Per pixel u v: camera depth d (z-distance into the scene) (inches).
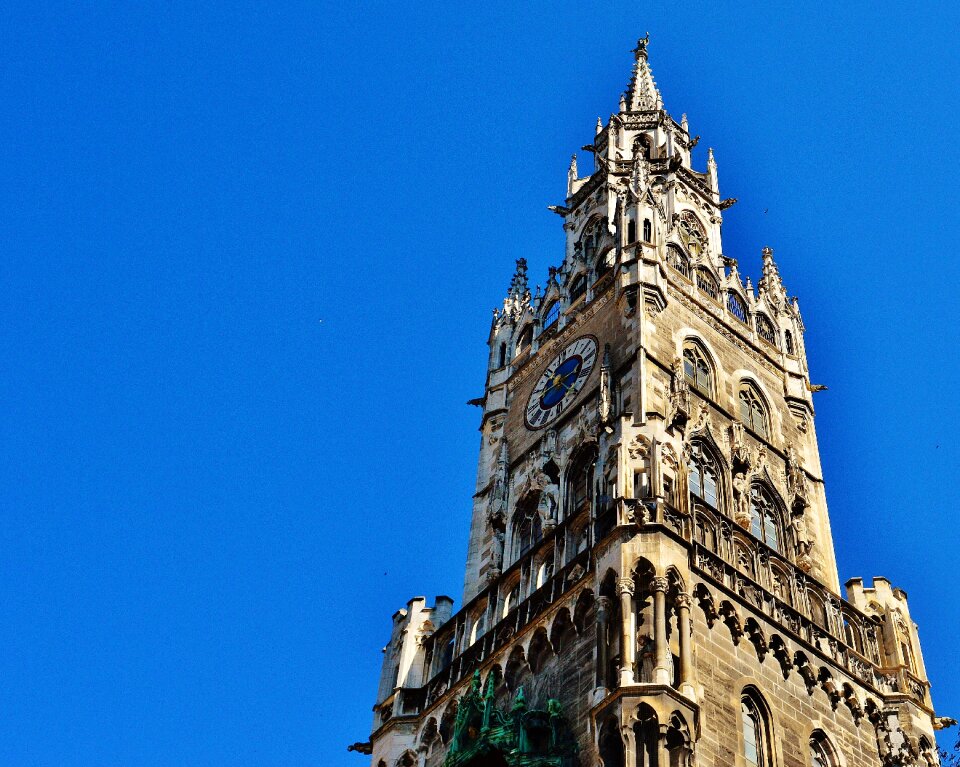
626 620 1551.4
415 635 1996.8
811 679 1727.4
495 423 2340.1
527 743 1542.8
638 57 3127.5
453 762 1625.2
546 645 1696.6
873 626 1927.9
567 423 2123.5
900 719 1802.4
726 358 2236.7
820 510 2146.9
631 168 2679.6
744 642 1681.8
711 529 1819.6
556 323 2380.7
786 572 1886.1
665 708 1454.2
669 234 2413.9
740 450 2054.6
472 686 1737.2
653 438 1780.3
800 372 2370.8
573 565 1731.1
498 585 1903.3
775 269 2578.7
